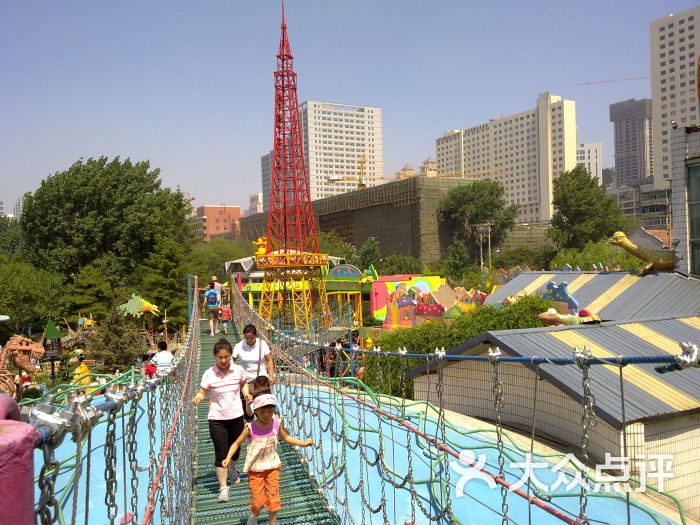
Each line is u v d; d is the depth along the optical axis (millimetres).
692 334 12586
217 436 7012
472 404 12398
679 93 145000
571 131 154250
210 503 7004
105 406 2557
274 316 38625
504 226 96000
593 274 23516
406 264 79812
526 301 20922
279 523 6520
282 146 40031
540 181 159750
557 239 86625
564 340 11648
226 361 7172
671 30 146250
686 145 19234
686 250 19250
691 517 8922
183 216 59500
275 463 6059
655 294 18641
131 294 50625
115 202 55844
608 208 85188
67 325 49156
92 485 7859
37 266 54781
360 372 16953
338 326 32375
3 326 45938
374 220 104625
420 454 8859
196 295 21094
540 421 10641
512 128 168750
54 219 54938
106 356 31016
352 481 8062
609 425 9023
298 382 13227
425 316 33125
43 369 33688
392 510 7297
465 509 7340
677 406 9195
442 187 96562
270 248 38875
